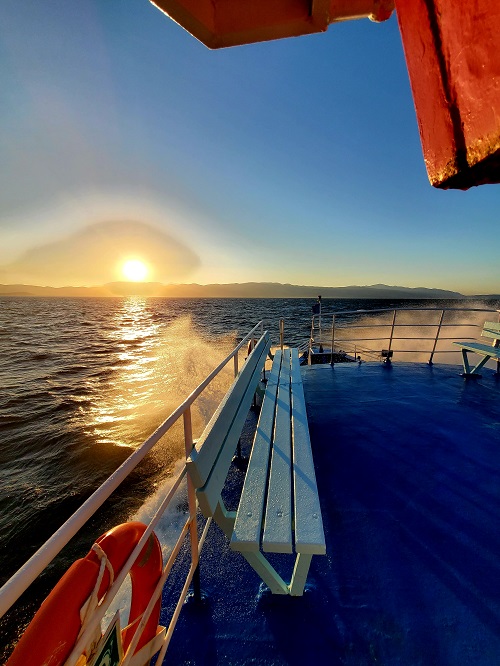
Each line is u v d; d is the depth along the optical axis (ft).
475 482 9.24
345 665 5.07
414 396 15.97
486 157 1.16
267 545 5.26
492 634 5.42
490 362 22.61
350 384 18.03
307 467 7.21
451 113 1.40
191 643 5.45
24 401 41.42
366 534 7.48
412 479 9.41
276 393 12.24
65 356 73.72
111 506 18.16
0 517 19.99
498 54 1.08
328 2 2.28
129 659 3.60
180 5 2.38
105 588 3.36
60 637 2.71
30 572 2.19
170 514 9.69
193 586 6.13
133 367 59.26
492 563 6.72
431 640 5.36
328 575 6.53
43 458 26.81
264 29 2.58
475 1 1.20
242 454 11.64
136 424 32.37
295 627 5.62
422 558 6.85
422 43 1.58
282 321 20.76
